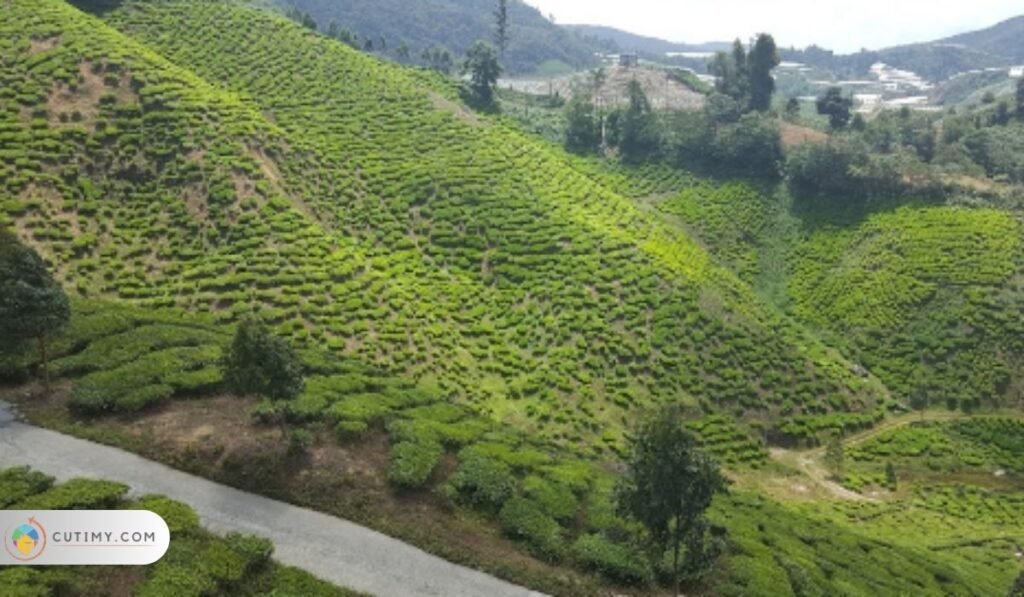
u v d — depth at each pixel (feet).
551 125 418.10
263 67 301.02
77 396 112.68
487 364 191.93
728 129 370.53
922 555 150.61
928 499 195.52
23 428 107.14
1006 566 160.76
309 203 229.66
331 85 304.09
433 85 409.49
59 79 224.12
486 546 95.76
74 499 86.79
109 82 231.50
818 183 332.80
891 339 257.96
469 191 255.09
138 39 295.28
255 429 112.06
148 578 77.77
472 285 217.97
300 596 79.00
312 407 118.11
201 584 77.10
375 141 275.39
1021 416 230.68
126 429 109.29
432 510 100.94
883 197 319.27
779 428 208.74
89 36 247.29
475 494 104.63
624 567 94.12
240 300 179.93
